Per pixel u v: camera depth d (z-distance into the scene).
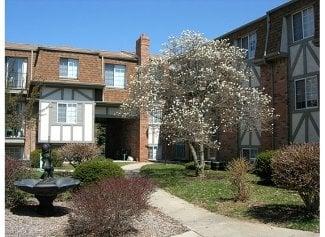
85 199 8.08
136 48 28.45
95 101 26.89
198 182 14.30
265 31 19.61
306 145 8.78
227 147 21.89
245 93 16.34
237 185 10.84
